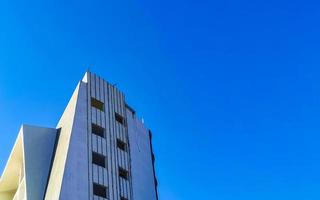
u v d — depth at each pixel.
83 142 43.00
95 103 48.84
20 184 45.69
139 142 53.00
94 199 40.28
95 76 50.69
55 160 43.19
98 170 42.72
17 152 49.78
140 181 48.31
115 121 49.69
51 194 38.94
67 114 47.66
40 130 46.66
